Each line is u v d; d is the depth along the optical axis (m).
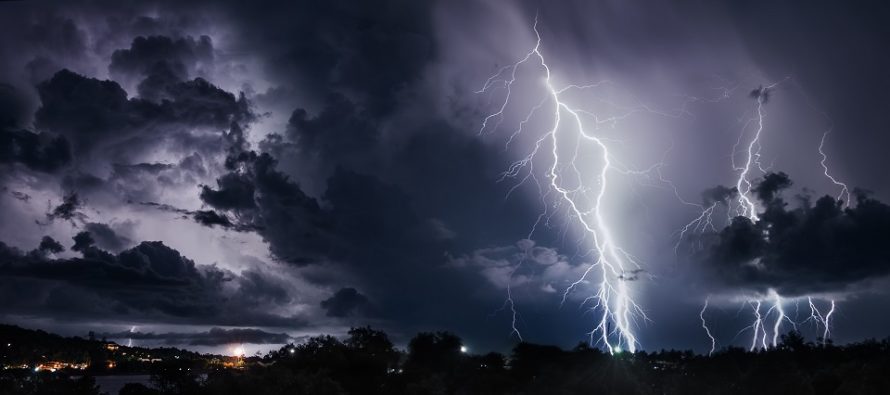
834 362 46.72
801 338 53.62
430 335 42.31
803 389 36.31
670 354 60.34
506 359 47.97
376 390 32.34
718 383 39.91
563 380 40.75
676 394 40.50
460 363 42.06
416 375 34.59
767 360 38.94
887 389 34.34
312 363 32.44
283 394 27.33
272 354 34.03
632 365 43.19
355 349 34.72
